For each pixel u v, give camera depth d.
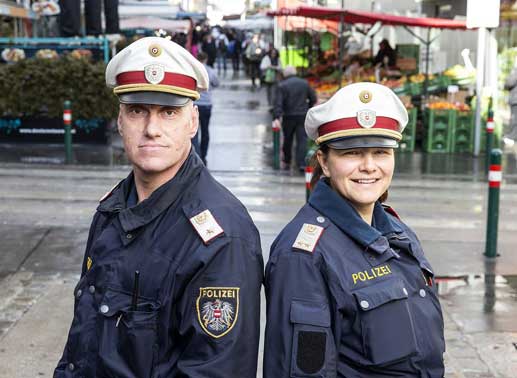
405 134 15.70
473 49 19.75
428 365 2.54
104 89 15.20
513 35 16.72
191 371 2.28
